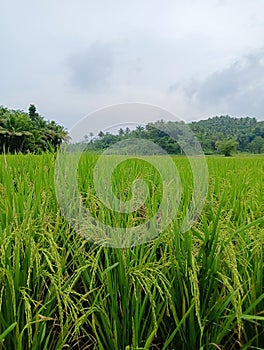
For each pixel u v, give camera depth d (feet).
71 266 6.58
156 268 5.14
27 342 4.93
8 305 4.75
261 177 13.25
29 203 6.27
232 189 9.51
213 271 5.35
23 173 10.12
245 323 5.51
